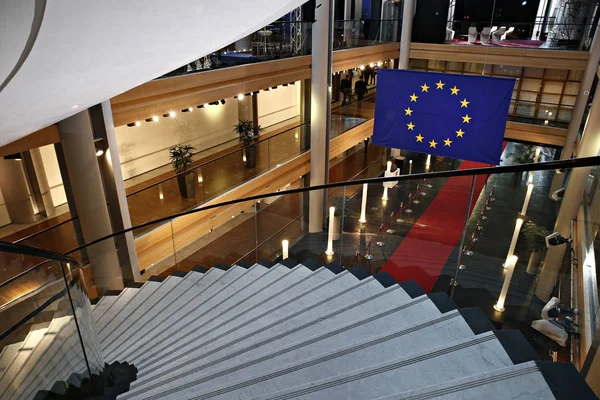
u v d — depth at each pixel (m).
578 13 12.90
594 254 4.69
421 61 17.52
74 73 2.02
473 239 7.64
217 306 4.84
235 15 2.43
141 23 1.77
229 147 14.34
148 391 3.14
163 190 9.26
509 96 6.78
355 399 2.29
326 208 10.94
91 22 1.49
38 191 9.80
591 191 6.12
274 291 4.79
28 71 1.63
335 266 4.90
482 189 9.56
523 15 14.95
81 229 7.41
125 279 7.71
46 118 3.21
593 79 12.27
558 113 14.38
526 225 7.17
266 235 10.51
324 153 12.06
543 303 4.48
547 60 12.92
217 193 10.06
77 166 6.77
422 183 12.84
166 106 8.07
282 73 10.82
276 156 11.93
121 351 4.60
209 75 8.71
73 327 3.67
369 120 15.94
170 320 5.07
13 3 1.11
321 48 10.81
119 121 7.27
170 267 8.88
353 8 17.89
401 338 2.83
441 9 14.45
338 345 3.00
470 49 14.12
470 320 2.90
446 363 2.43
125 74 2.77
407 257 8.74
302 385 2.42
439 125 7.50
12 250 3.09
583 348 3.00
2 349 3.46
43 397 3.31
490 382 2.11
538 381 2.09
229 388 2.66
